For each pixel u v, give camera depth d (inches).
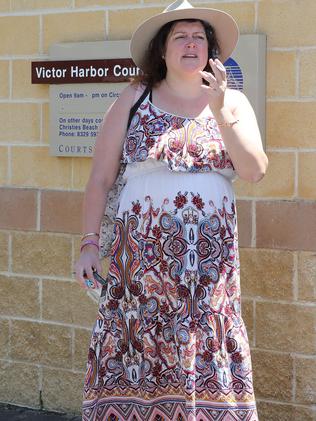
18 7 222.2
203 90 152.3
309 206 189.5
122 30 209.3
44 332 225.5
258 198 194.7
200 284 156.8
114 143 164.9
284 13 189.5
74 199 217.8
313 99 188.1
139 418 162.7
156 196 157.9
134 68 205.0
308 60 187.9
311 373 192.7
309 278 190.7
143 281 159.2
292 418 195.3
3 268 229.8
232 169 161.2
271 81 191.8
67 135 215.8
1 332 231.5
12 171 226.4
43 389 226.7
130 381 162.9
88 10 213.2
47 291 224.1
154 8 204.8
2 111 226.4
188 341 156.0
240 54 190.9
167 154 156.8
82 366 220.8
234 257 160.7
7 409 228.4
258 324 196.7
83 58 212.2
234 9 194.2
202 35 161.5
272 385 196.7
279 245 193.2
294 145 190.4
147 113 161.5
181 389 159.6
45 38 219.3
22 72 222.8
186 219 156.4
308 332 192.1
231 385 159.3
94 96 211.5
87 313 219.1
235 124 154.7
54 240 221.8
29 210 224.5
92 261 163.6
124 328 162.7
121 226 162.1
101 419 165.5
